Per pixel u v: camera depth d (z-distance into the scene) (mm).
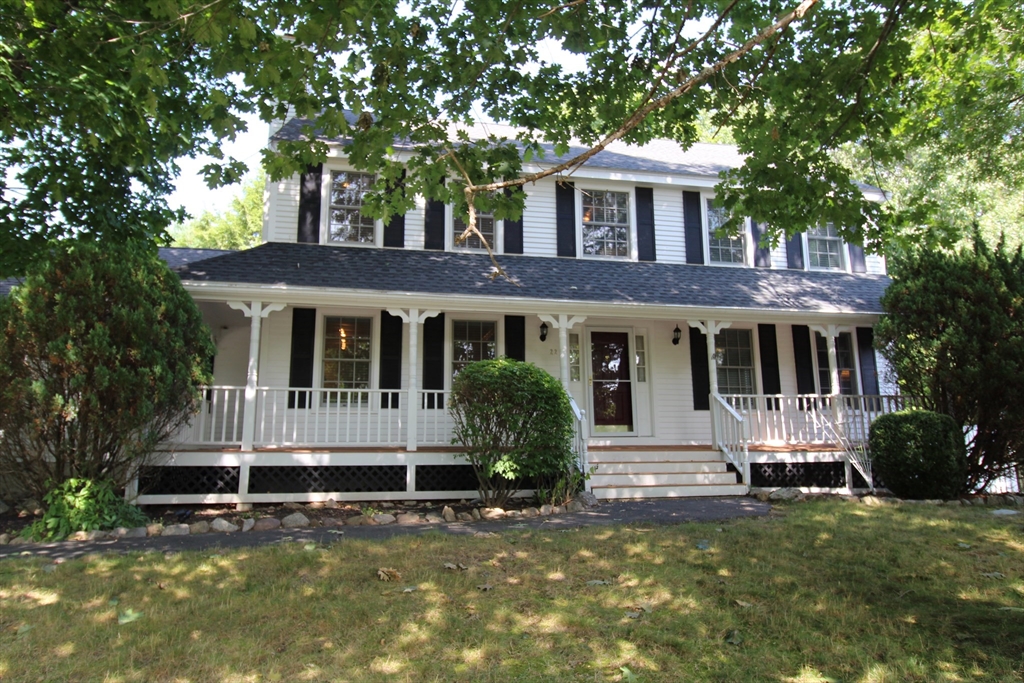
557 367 12578
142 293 8047
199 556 6145
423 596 4895
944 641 4098
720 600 4875
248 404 9859
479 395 9391
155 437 8273
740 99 7648
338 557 6012
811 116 7508
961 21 8414
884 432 10273
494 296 10898
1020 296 10031
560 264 13008
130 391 7703
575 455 9992
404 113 6461
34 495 8344
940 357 10289
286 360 11398
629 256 13766
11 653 3920
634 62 7453
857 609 4652
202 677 3619
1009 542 6555
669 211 14172
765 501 9930
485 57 6523
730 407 11648
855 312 12289
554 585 5195
